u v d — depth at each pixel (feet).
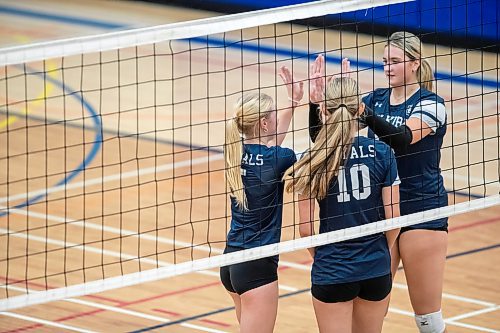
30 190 73.72
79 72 105.60
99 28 121.49
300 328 52.37
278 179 40.75
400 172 44.62
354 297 40.52
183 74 104.63
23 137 85.35
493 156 81.10
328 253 40.32
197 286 58.54
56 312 54.19
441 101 44.65
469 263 61.72
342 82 40.16
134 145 84.43
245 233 40.98
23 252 62.28
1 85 100.99
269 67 106.42
